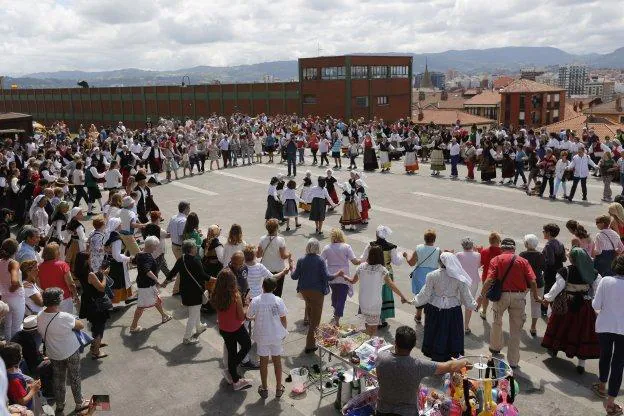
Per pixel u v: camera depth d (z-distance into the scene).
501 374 6.97
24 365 7.09
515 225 16.23
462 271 7.68
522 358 8.54
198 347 9.25
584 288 7.93
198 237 11.29
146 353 9.05
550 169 19.34
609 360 7.10
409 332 5.40
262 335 7.50
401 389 5.32
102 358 8.91
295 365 8.56
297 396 7.70
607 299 6.92
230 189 22.89
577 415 7.03
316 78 70.69
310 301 8.79
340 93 68.88
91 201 19.31
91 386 8.05
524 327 9.66
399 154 29.47
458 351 7.69
